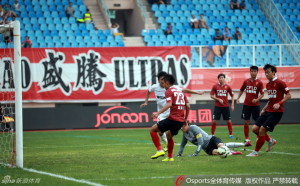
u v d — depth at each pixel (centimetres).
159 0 13100
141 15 12862
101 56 10000
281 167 3881
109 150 5516
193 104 9869
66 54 9888
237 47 10956
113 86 10031
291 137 6938
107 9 12688
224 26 12769
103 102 10031
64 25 12000
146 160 4481
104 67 10006
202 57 10525
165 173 3659
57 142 6762
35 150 5700
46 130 9375
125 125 9731
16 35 4150
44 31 11762
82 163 4362
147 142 6519
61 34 11831
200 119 9869
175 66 10244
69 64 9894
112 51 10044
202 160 4369
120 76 10062
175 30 12456
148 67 10156
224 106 7031
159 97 5681
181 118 4288
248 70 10475
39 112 9425
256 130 4716
